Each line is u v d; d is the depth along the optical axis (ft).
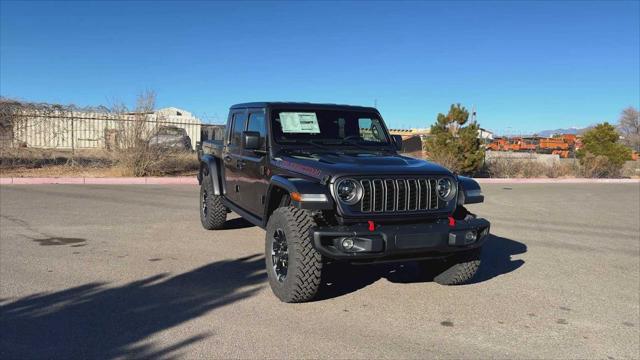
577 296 17.89
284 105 20.33
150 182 49.93
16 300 15.69
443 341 13.60
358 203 15.35
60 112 56.49
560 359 12.75
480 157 69.51
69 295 16.25
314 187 15.38
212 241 24.34
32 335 13.14
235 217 30.66
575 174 80.69
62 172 52.42
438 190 16.26
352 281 18.83
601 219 36.70
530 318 15.56
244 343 13.00
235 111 23.93
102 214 31.04
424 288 18.19
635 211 41.93
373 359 12.32
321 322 14.61
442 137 69.51
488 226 16.71
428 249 15.47
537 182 70.90
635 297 17.97
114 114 54.29
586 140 100.12
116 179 49.01
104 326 13.84
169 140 55.67
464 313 15.79
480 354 12.87
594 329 14.82
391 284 18.56
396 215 15.71
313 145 19.52
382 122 21.88
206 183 26.50
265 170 19.08
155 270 19.33
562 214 38.58
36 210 31.86
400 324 14.70
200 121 68.74
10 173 50.90
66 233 25.38
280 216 16.02
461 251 16.53
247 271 19.47
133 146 53.16
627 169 92.68
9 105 53.01
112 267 19.56
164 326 13.96
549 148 116.57
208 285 17.69
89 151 60.54
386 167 16.25
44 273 18.52
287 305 15.93
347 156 17.98
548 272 21.09
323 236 14.67
